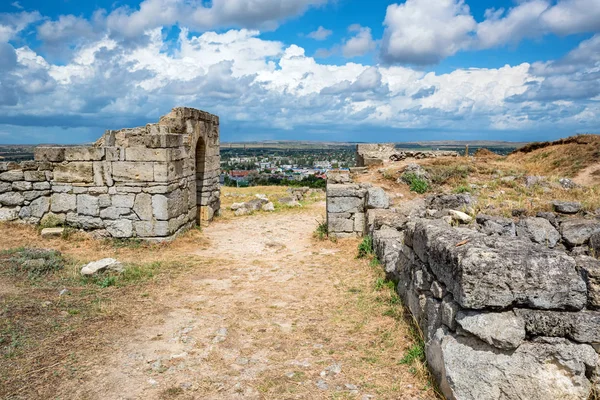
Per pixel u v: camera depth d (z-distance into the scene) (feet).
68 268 25.52
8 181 35.99
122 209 35.63
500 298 11.64
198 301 21.98
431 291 14.76
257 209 57.77
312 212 56.44
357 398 12.87
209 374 14.44
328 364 15.06
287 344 16.81
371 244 30.71
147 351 15.96
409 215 32.94
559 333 11.43
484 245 13.07
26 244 32.40
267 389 13.50
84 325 17.75
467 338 12.01
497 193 40.11
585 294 11.62
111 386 13.46
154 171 35.24
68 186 36.01
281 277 26.84
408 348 15.72
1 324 16.88
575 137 79.92
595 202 30.14
